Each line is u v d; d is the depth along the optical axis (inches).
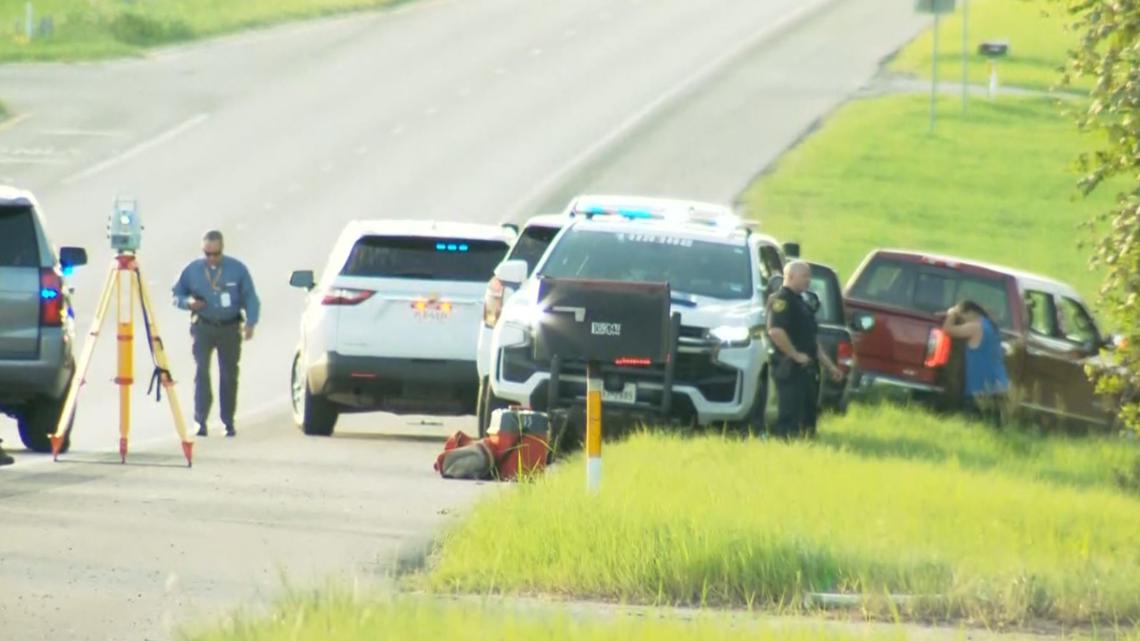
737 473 2506.2
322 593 1594.5
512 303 3203.7
